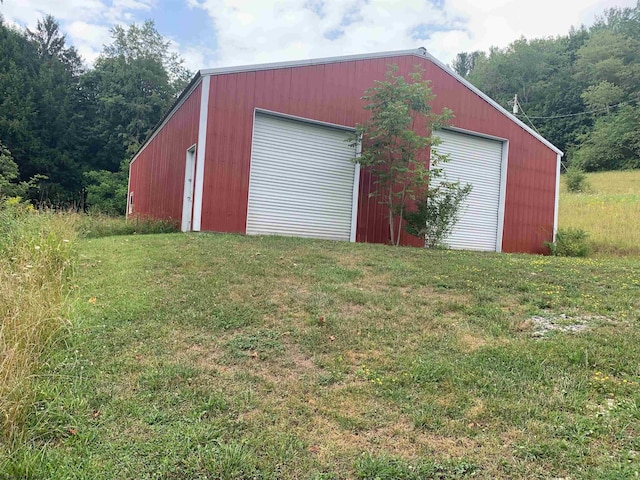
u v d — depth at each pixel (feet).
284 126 34.50
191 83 32.99
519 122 45.65
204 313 13.66
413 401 9.07
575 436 7.83
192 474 6.78
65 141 99.45
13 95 91.50
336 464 7.13
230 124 31.73
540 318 14.66
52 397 8.61
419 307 15.28
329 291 16.46
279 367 10.57
